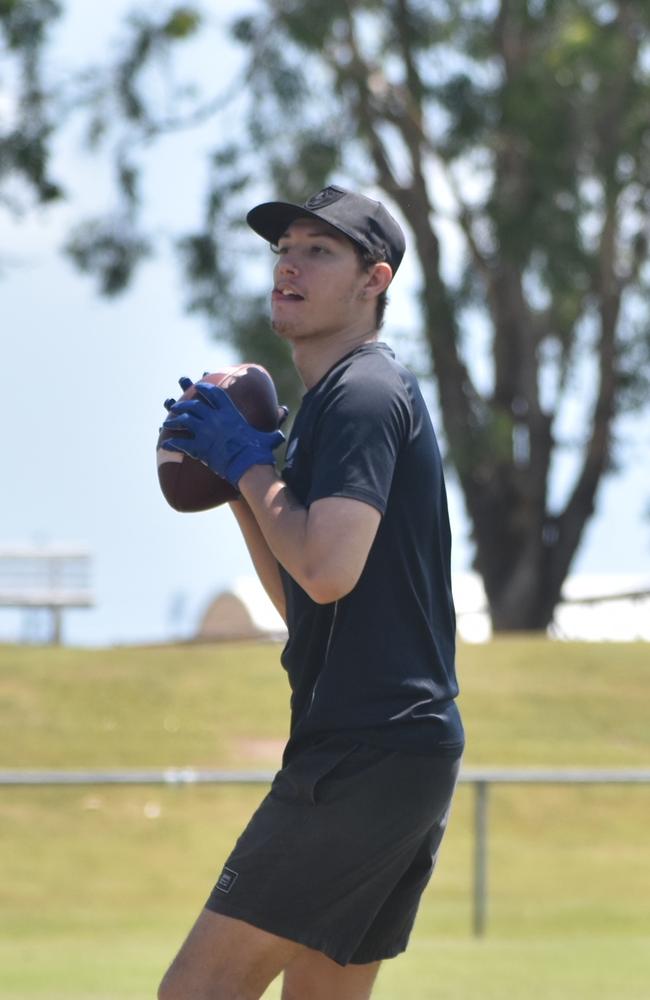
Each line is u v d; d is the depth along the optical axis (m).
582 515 114.38
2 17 84.12
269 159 104.88
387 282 14.04
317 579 12.70
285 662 14.05
